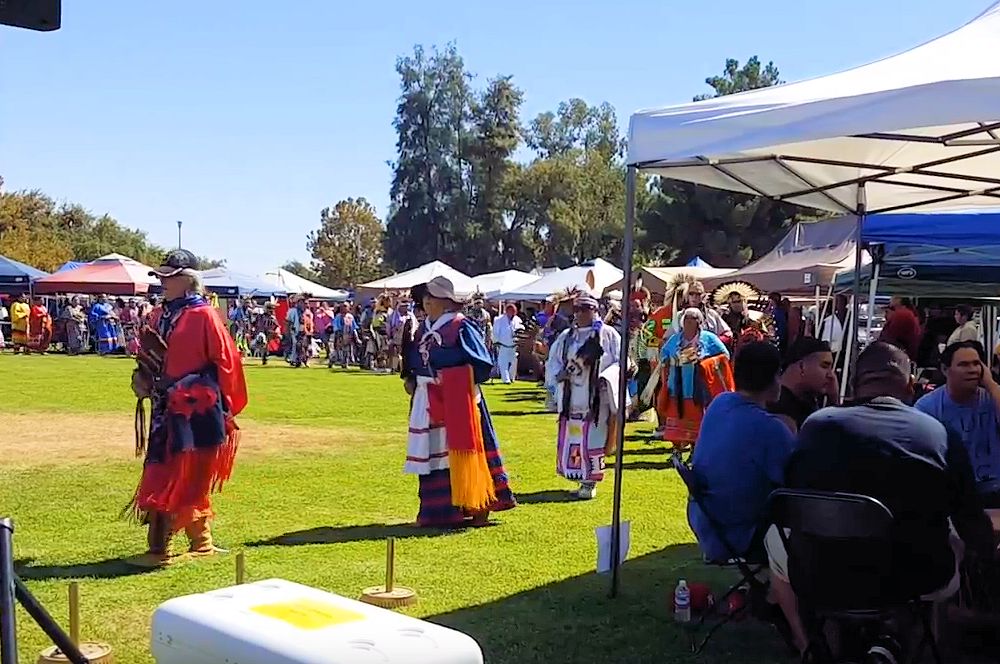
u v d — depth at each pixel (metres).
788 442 4.98
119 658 4.89
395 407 17.12
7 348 36.25
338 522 8.07
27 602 2.91
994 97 4.09
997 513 5.11
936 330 13.28
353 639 2.60
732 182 7.02
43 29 3.45
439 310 7.84
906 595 4.00
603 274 26.44
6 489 9.31
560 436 9.29
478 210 69.81
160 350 6.63
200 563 6.65
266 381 23.59
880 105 4.37
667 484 9.95
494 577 6.45
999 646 5.16
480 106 70.38
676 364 10.49
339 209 78.25
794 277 17.66
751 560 5.16
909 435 4.01
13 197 72.38
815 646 4.16
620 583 6.34
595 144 77.06
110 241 89.12
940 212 8.88
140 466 10.65
